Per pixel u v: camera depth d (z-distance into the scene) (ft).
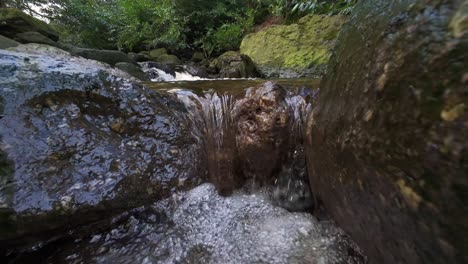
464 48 1.54
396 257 2.16
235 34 23.50
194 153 5.02
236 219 4.31
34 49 12.50
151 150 4.56
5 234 3.05
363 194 2.35
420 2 1.96
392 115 1.97
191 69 18.49
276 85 5.13
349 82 2.72
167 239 3.83
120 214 3.97
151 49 24.39
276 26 20.06
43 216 3.21
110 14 23.86
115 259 3.45
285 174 4.66
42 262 3.36
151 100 4.96
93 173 3.82
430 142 1.62
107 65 13.24
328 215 3.88
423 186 1.66
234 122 5.19
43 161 3.52
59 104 4.02
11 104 3.64
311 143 3.67
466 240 1.46
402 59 1.97
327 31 17.03
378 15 2.50
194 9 24.82
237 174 4.99
